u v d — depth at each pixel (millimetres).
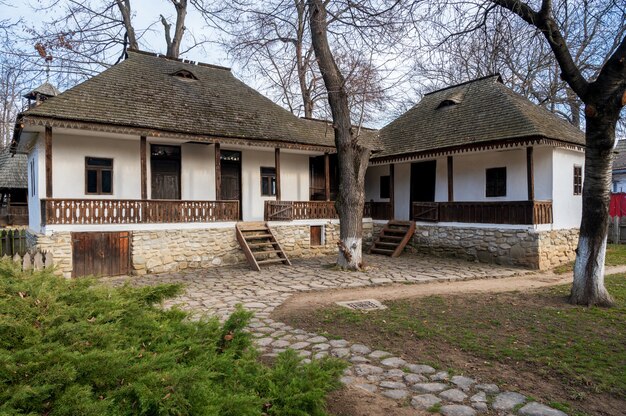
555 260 14148
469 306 7902
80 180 13180
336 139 13352
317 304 8266
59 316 2689
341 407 3936
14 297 2799
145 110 13609
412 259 15555
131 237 12500
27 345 2391
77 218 11617
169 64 17234
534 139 13039
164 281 11203
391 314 7336
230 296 9148
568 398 4156
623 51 7395
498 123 14828
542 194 14445
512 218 13945
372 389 4348
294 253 16156
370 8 10672
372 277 11656
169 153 15117
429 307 7844
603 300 7949
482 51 9477
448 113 17750
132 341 2906
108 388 2312
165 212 13102
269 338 6051
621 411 3896
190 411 2291
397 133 19297
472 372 4809
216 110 15680
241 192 16781
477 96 17375
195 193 15555
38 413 2021
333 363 3619
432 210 16406
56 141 12805
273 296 9156
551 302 8242
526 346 5641
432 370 4855
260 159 17234
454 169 16844
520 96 17156
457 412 3850
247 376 3117
